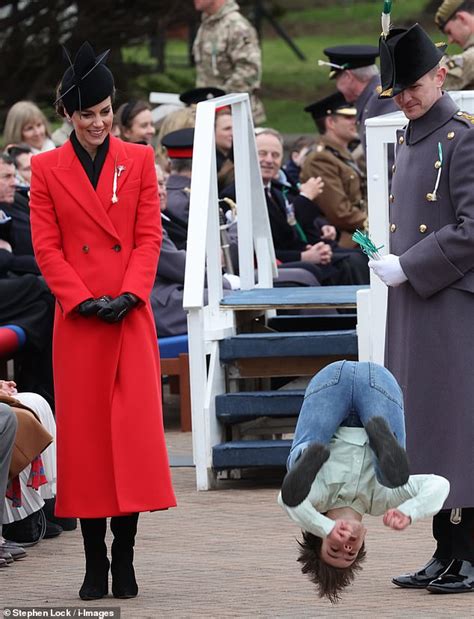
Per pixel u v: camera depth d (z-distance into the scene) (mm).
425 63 13625
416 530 16391
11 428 14812
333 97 27750
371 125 17688
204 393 19250
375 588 13836
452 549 13758
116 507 13766
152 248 14141
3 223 22547
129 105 24625
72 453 13906
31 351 21953
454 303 13703
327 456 10820
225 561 15195
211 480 19328
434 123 13781
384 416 11172
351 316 21547
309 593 13672
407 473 10805
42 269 14023
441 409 13742
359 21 76375
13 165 22562
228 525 17000
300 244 26047
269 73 63438
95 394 13945
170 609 13234
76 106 13844
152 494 13844
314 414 11234
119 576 13789
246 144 21719
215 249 20047
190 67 52469
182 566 15047
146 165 14242
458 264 13586
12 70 43906
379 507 11336
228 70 32281
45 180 14078
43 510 16750
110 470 13875
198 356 19188
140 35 45188
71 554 15867
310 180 26422
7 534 16328
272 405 19297
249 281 21953
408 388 13883
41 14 43781
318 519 10812
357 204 27906
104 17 44469
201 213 19562
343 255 25812
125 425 13859
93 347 13938
